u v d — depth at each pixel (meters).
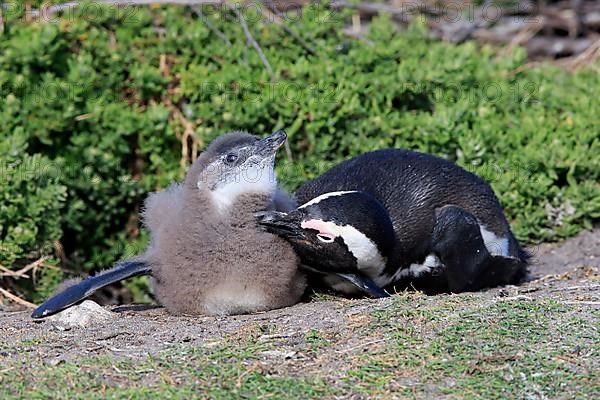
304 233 9.45
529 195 12.98
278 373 7.54
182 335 8.61
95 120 13.12
